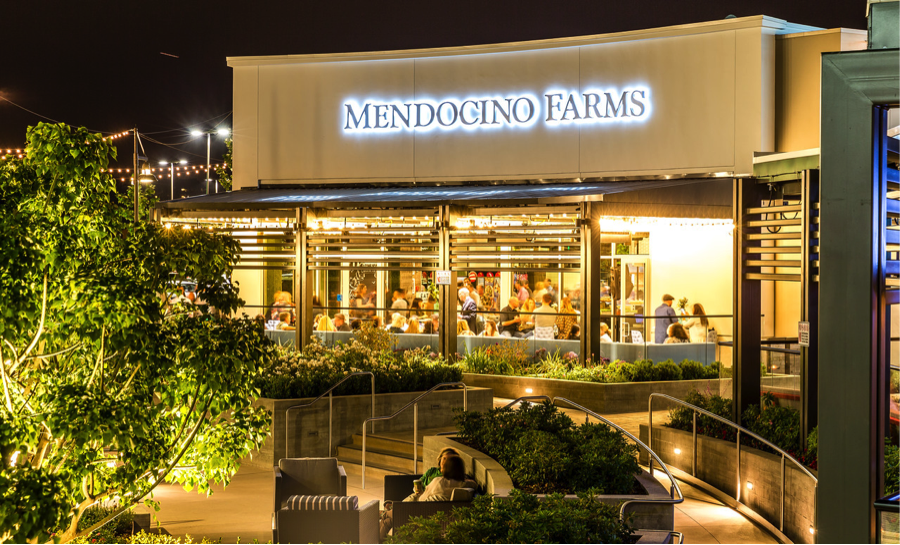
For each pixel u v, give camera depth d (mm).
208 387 9625
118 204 10227
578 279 23641
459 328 24844
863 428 6113
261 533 11180
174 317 9859
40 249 9172
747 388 13961
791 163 21281
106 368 9703
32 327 9273
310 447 16156
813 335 12562
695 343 22812
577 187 23000
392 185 26266
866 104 6156
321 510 8984
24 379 9891
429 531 7824
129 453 9172
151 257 9422
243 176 27578
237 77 27562
